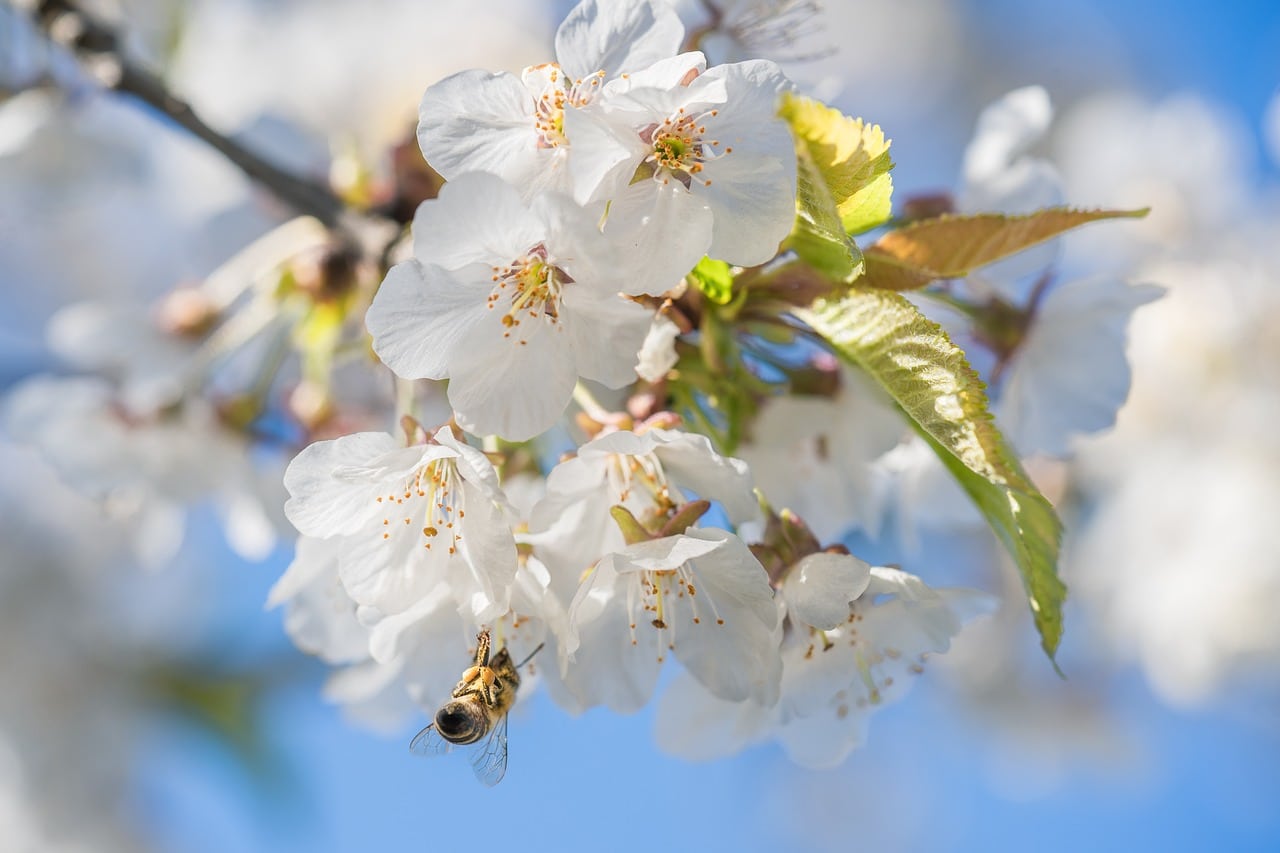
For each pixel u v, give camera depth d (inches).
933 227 20.5
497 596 20.1
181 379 24.7
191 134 23.5
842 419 21.9
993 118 22.7
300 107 30.7
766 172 19.9
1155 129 39.0
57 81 25.9
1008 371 22.6
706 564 20.4
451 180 19.7
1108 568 35.4
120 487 24.8
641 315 20.0
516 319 20.1
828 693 20.9
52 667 33.6
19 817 33.7
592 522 20.5
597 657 20.6
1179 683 34.3
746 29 21.8
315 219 23.6
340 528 20.4
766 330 20.8
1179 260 37.0
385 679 22.2
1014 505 20.1
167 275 40.5
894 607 21.0
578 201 19.9
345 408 24.7
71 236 39.8
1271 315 35.5
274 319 24.8
